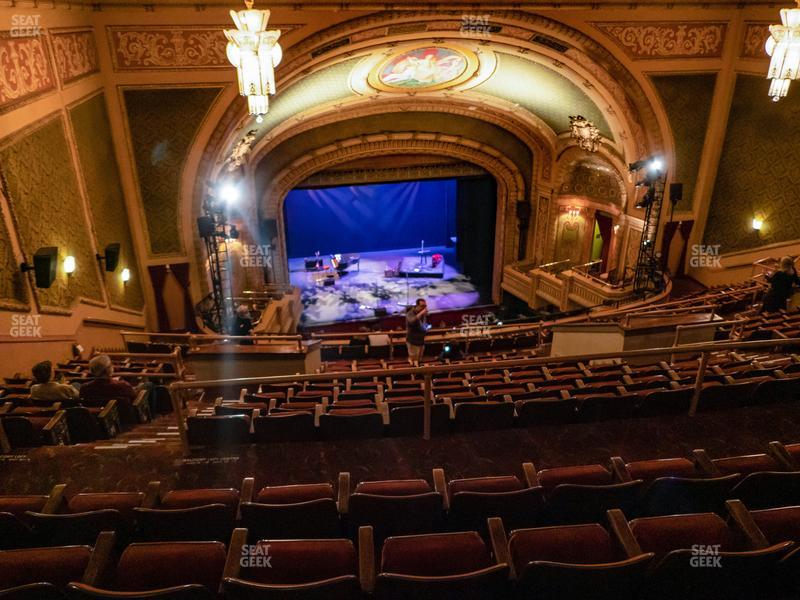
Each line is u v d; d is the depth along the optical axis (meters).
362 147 20.38
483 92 18.22
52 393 6.34
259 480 4.95
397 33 12.83
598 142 17.81
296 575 3.29
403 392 7.01
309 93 16.05
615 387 6.34
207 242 13.55
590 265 20.45
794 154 13.54
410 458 5.17
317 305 21.89
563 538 3.38
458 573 3.29
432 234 27.66
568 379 7.17
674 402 5.68
